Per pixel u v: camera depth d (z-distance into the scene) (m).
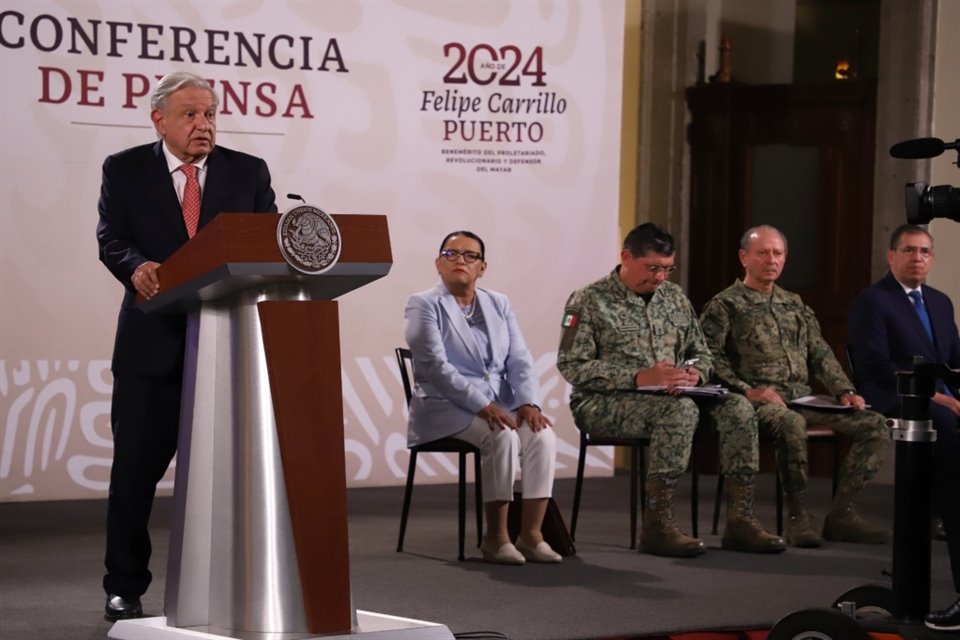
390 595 5.05
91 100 7.89
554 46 8.93
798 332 6.99
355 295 8.50
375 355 8.55
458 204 8.73
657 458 6.10
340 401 3.36
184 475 3.65
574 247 9.00
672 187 10.05
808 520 6.48
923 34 9.04
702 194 10.02
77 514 7.32
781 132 9.83
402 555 6.05
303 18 8.34
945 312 7.15
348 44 8.45
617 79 9.07
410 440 6.07
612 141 9.07
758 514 7.63
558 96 8.95
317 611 3.31
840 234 9.71
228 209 4.32
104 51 7.91
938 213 3.66
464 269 6.09
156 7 8.01
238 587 3.42
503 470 5.81
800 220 9.84
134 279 3.74
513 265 8.88
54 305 7.86
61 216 7.86
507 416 5.85
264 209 4.44
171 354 4.31
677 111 10.04
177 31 8.05
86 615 4.62
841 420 6.68
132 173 4.33
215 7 8.13
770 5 10.30
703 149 10.00
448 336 6.07
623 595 5.08
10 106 7.75
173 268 3.58
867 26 10.23
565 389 9.06
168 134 4.27
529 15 8.86
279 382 3.30
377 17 8.51
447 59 8.68
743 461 6.26
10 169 7.75
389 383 8.59
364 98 8.50
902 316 7.02
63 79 7.83
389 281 8.58
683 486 9.05
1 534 6.61
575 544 6.43
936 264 8.87
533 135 8.89
